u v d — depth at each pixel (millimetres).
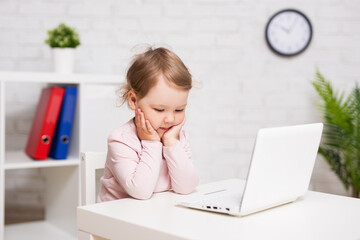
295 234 788
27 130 2637
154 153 1097
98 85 2115
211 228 807
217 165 2771
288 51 2725
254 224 847
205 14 2715
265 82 2762
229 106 2758
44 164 2020
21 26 2596
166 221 848
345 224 868
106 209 942
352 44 2777
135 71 1130
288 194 1014
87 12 2641
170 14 2695
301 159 1021
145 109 1105
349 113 2492
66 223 2168
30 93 2629
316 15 2750
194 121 2734
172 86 1074
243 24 2730
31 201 2691
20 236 2109
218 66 2736
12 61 2600
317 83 2574
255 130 2775
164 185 1186
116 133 1154
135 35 2680
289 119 2781
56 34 2180
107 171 1193
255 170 881
